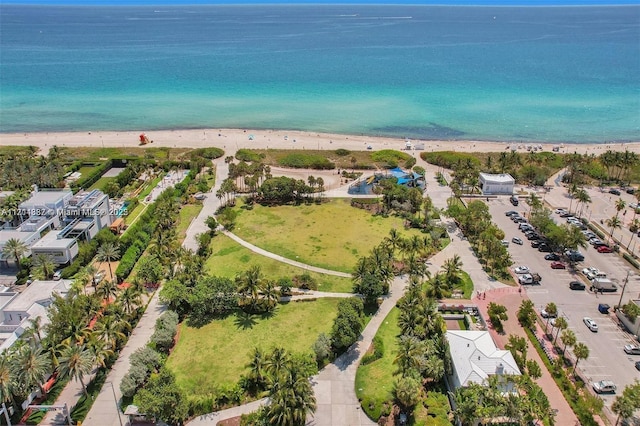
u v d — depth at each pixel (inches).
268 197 7150.6
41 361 3481.8
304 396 3267.7
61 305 4045.3
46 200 6107.3
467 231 6215.6
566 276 5290.4
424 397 3678.6
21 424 3472.0
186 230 6299.2
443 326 4092.0
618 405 3284.9
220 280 4670.3
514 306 4741.6
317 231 6299.2
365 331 4451.3
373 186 7682.1
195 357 4131.4
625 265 5516.7
